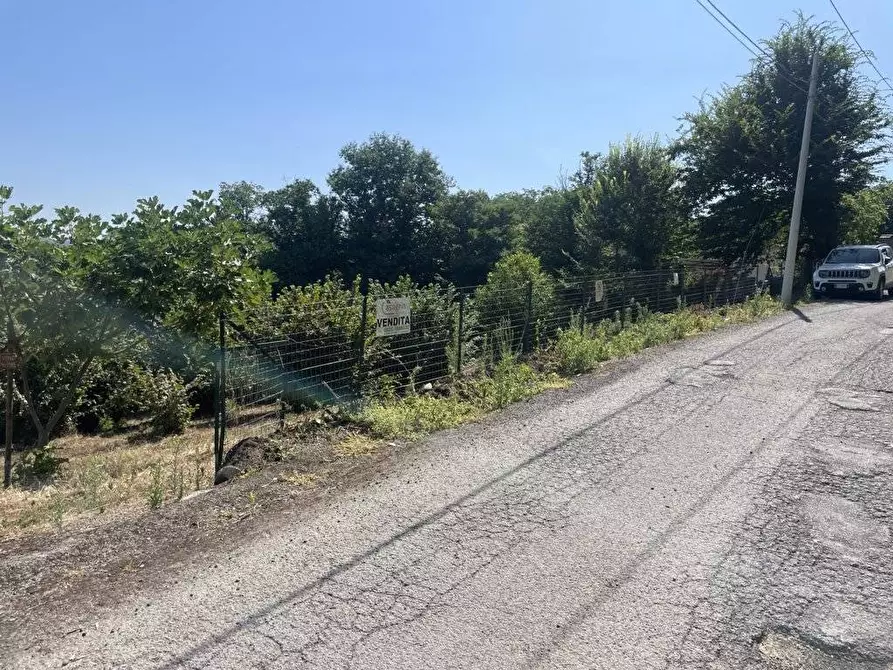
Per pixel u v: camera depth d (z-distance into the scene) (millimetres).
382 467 5469
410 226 51625
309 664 2850
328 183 51594
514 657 2887
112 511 4922
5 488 6676
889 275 19688
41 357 7738
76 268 6848
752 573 3609
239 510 4602
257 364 7453
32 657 2922
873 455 5520
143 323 7719
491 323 10906
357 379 8141
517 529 4207
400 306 8180
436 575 3619
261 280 7797
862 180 21578
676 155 23250
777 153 21016
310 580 3580
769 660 2859
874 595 3377
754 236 22906
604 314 13609
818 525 4207
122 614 3270
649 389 8062
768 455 5570
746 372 8844
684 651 2922
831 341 11172
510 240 47156
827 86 21219
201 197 7613
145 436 10625
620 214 20656
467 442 6117
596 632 3066
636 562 3746
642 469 5297
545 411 7199
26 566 3803
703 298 17594
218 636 3068
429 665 2838
